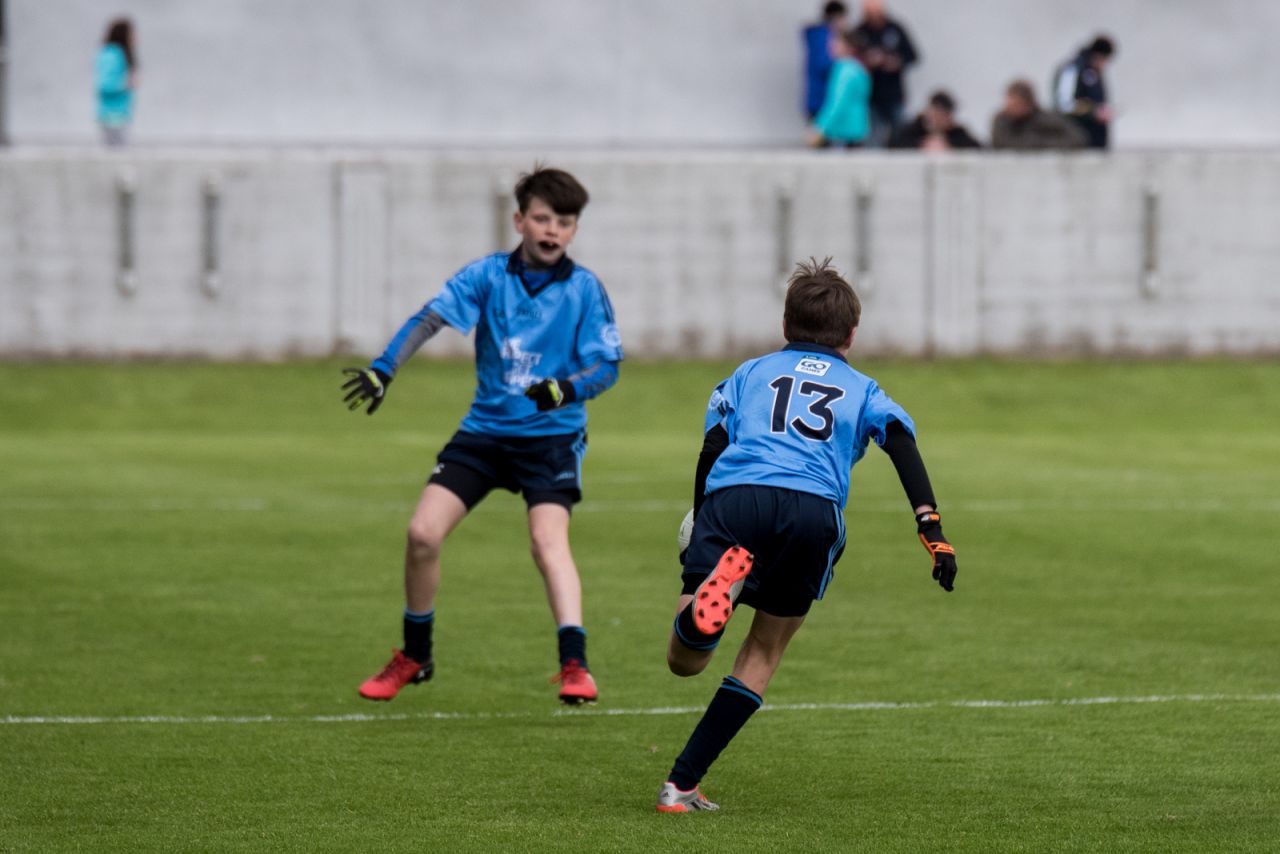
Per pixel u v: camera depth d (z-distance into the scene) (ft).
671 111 320.91
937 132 273.33
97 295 247.91
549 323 80.23
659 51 319.88
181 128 308.81
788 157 258.78
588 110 319.47
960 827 61.31
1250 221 264.72
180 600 109.40
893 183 260.21
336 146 312.71
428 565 79.77
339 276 252.42
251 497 156.35
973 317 262.47
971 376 250.37
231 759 71.87
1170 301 264.93
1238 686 86.58
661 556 127.65
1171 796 65.87
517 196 80.94
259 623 102.63
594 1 317.83
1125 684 86.99
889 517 146.82
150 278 248.73
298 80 311.68
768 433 63.05
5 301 246.27
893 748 73.97
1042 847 58.65
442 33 314.76
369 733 76.95
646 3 319.27
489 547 131.54
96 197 247.09
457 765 71.10
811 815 63.05
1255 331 266.16
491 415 81.05
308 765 70.90
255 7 309.42
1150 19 330.75
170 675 88.79
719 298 259.39
